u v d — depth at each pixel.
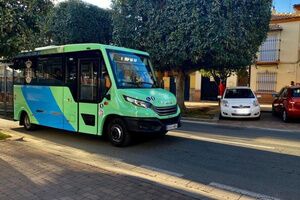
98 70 8.95
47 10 9.73
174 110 9.05
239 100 15.67
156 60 16.56
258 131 12.09
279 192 5.50
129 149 8.52
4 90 17.03
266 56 26.91
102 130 8.98
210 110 19.88
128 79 9.01
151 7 16.09
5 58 11.12
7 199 4.65
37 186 5.17
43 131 11.24
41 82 10.68
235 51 15.46
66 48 9.77
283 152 8.39
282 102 15.40
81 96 9.38
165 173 6.46
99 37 21.38
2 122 13.59
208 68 18.91
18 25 8.73
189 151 8.35
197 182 5.95
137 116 8.29
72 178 5.57
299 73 25.72
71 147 8.72
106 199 4.71
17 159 6.70
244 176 6.33
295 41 25.77
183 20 15.07
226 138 10.30
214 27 14.44
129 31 16.89
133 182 5.45
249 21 15.59
